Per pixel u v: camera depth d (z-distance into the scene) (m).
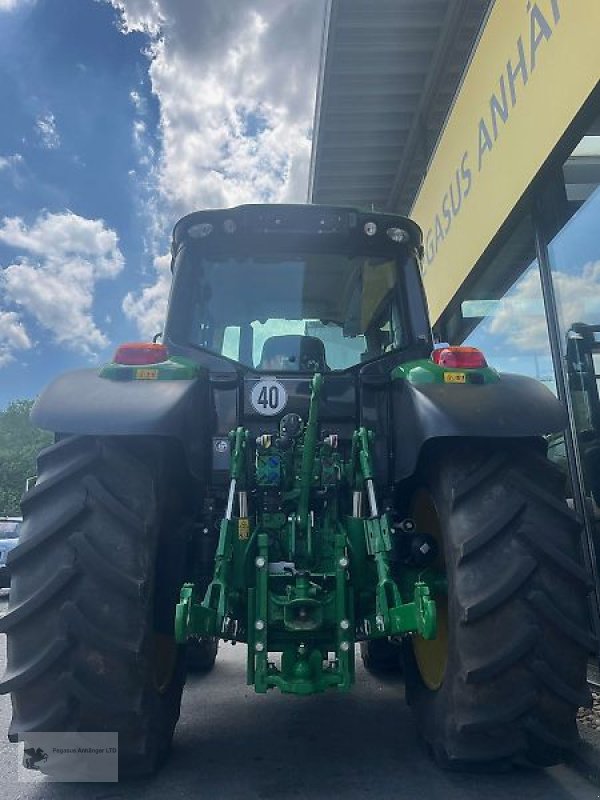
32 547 2.46
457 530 2.53
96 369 2.91
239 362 3.35
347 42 7.12
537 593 2.43
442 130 6.09
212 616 2.49
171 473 2.81
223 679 4.62
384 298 3.50
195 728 3.45
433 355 2.97
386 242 3.50
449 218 5.89
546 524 2.53
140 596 2.43
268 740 3.24
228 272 3.48
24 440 96.69
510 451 2.67
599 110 3.43
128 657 2.39
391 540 2.75
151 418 2.54
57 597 2.42
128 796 2.59
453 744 2.49
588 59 3.31
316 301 3.47
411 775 2.76
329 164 8.88
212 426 3.12
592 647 2.43
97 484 2.55
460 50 7.07
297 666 2.53
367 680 4.46
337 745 3.16
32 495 2.55
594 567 4.05
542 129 3.88
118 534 2.49
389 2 6.62
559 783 2.65
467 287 5.68
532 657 2.42
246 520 2.78
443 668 2.76
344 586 2.62
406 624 2.42
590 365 4.16
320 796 2.57
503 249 5.02
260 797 2.57
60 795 2.62
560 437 4.52
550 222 4.39
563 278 4.31
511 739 2.47
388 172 9.05
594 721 3.05
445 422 2.56
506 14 4.40
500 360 5.39
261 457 2.88
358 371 3.31
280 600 2.59
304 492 2.76
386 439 3.13
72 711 2.39
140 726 2.46
